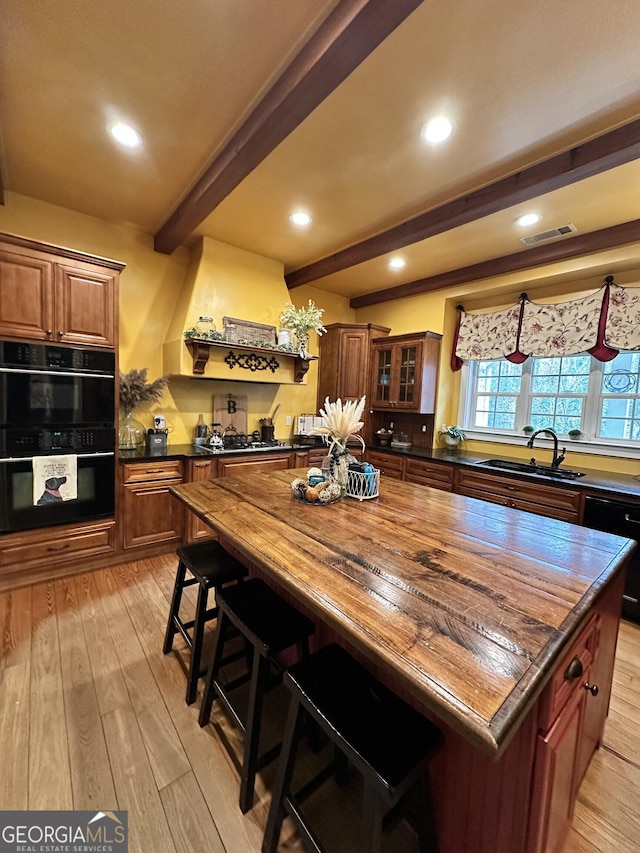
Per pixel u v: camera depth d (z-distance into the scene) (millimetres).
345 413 2066
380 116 1854
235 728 1600
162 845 1182
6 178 2555
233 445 3826
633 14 1325
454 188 2494
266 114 1807
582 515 2785
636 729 1679
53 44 1547
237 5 1384
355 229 3139
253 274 3715
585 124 1885
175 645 2094
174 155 2273
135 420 3451
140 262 3424
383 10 1288
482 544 1430
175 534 3254
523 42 1449
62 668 1893
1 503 2451
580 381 3572
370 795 938
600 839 1238
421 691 719
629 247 2914
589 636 1184
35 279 2465
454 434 4297
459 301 4371
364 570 1174
